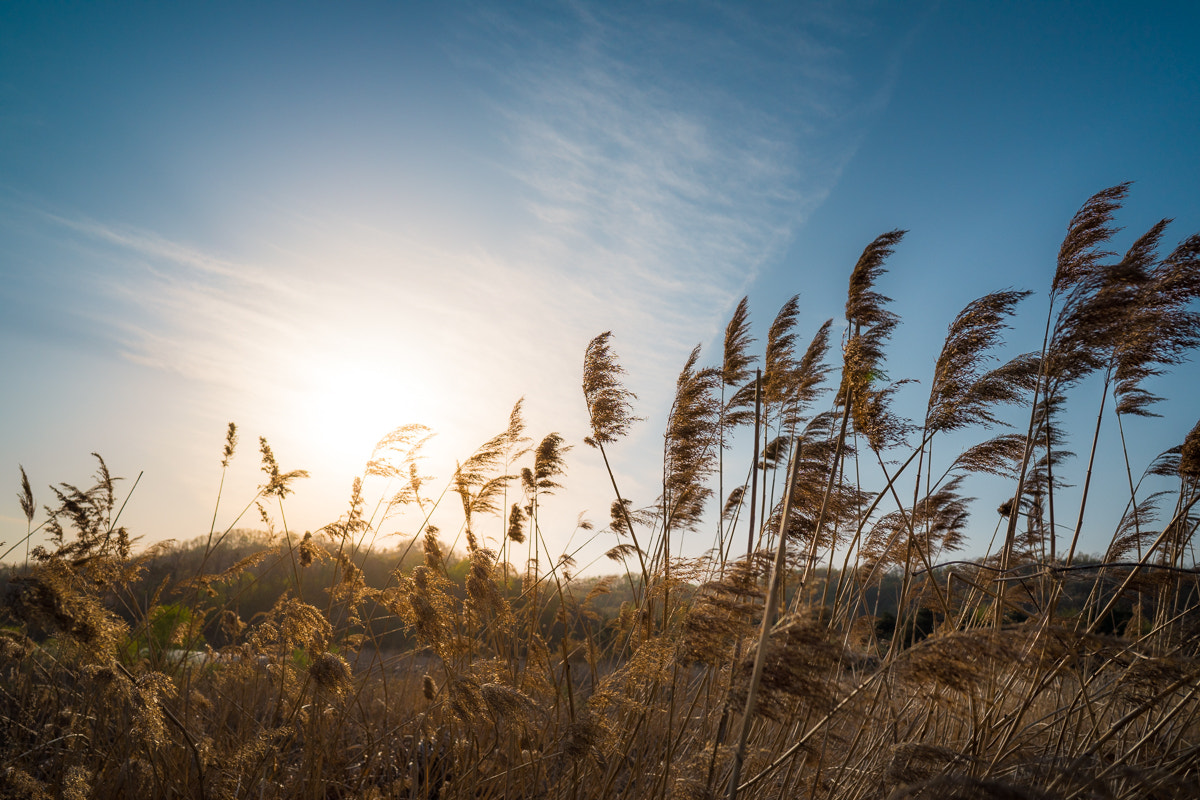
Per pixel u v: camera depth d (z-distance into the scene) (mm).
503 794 4988
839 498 5703
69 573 3916
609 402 6895
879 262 5305
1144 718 4859
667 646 4496
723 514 6477
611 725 4746
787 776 4301
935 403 5320
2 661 4773
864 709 4340
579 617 6758
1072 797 3229
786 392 6770
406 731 5785
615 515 7082
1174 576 4496
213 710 5605
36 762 4602
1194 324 4668
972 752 3949
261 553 6203
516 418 6941
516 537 7195
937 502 6457
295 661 5629
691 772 4801
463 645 5625
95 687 4613
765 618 3125
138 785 4301
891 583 6516
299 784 4797
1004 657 3029
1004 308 4875
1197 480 5156
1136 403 6297
